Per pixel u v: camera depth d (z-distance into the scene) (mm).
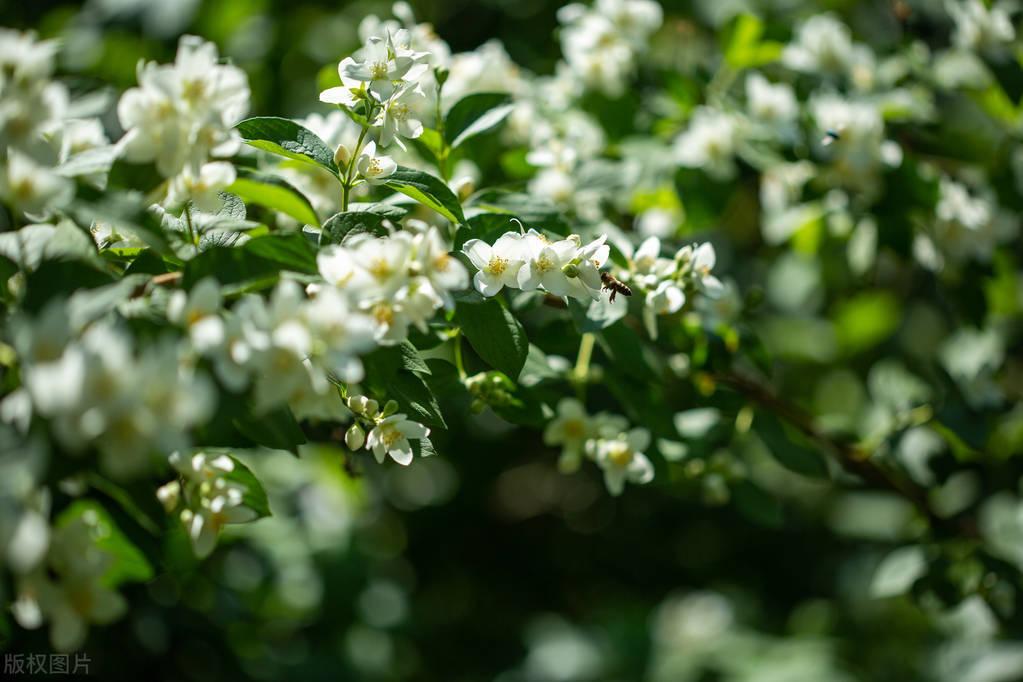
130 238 1239
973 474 1563
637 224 1585
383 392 1202
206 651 1733
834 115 1528
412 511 2748
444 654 2744
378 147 1351
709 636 2740
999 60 1562
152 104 1150
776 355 2201
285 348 1116
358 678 2102
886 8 2199
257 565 1886
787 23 1669
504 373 1225
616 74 1603
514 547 2965
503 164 1507
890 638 2727
